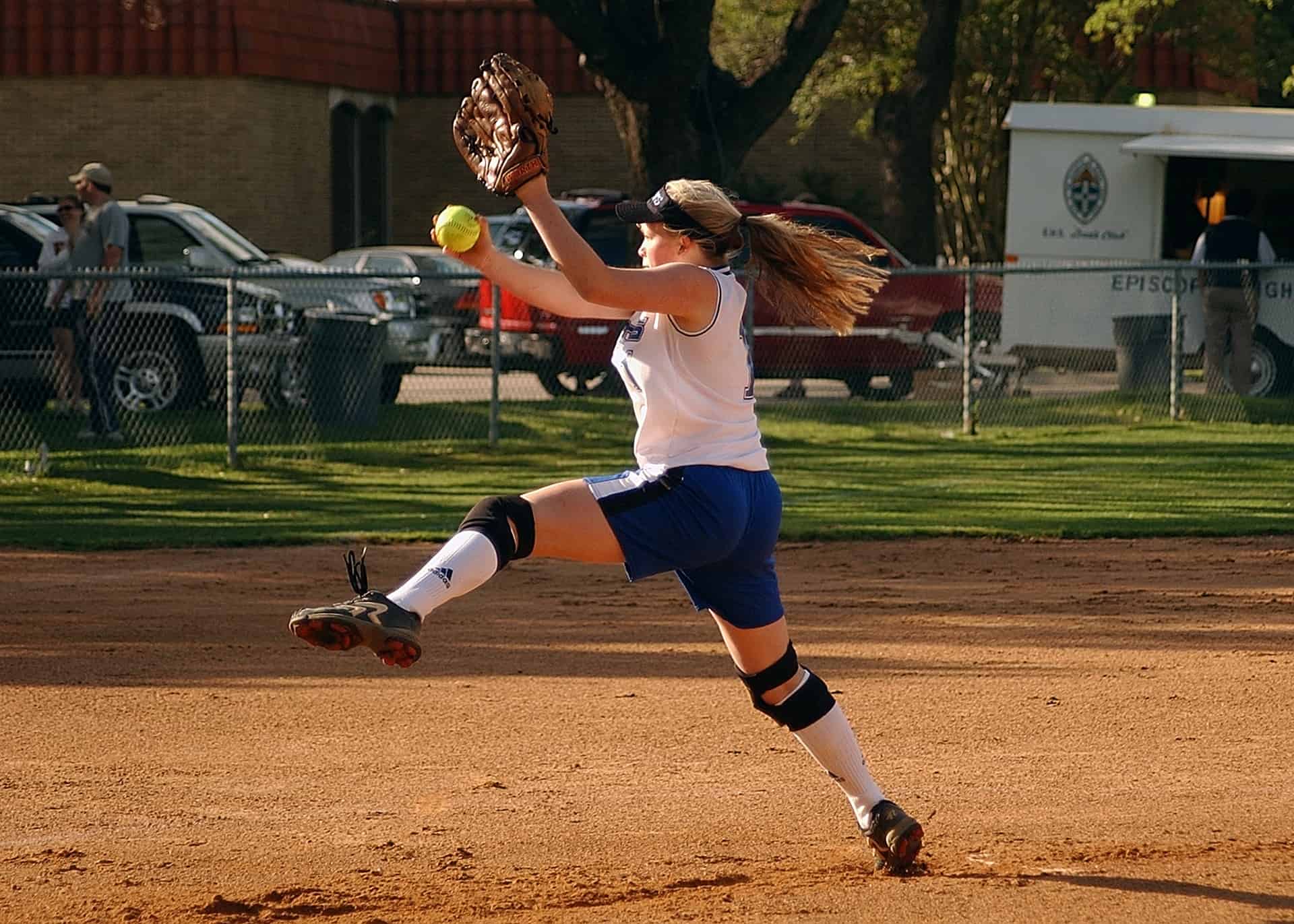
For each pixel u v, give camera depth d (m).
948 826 14.68
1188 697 19.72
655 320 11.98
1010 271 49.06
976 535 32.66
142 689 20.05
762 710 13.29
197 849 14.00
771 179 99.12
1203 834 14.38
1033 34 81.44
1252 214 57.97
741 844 14.16
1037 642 22.89
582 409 50.44
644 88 53.06
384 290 52.69
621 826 14.70
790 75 55.25
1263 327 54.97
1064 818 14.93
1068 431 50.50
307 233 85.81
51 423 46.69
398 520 35.00
